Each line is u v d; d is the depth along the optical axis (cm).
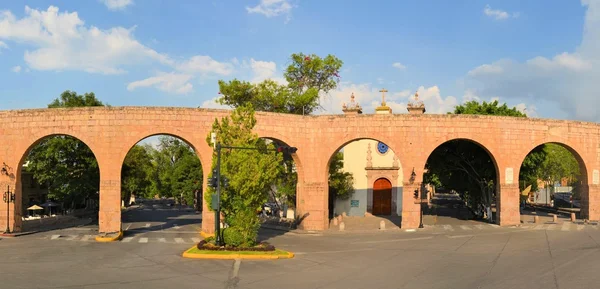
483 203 5091
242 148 3020
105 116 3928
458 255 2897
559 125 4516
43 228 4516
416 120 4325
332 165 5762
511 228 4178
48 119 3972
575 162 8062
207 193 3119
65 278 2180
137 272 2338
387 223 4944
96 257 2769
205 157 4034
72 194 5991
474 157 4859
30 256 2805
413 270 2441
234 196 3070
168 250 3055
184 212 7812
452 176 5281
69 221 5531
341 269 2469
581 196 4731
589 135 4616
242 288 2033
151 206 10756
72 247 3194
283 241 3638
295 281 2177
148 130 3950
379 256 2889
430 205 7944
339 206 5984
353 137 4366
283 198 5881
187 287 2034
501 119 4388
